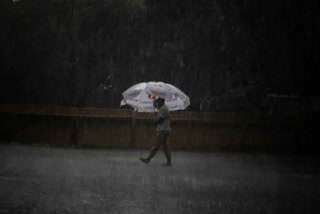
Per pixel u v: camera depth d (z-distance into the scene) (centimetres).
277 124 3331
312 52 3616
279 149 3331
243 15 3644
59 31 3859
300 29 3584
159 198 1482
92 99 3941
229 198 1513
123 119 3284
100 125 3297
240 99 3825
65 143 3312
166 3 3753
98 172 2022
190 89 3844
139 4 3856
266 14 3594
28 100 3891
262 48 3662
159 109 2289
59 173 1966
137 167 2223
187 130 3300
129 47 3859
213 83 3828
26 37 3834
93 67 3912
